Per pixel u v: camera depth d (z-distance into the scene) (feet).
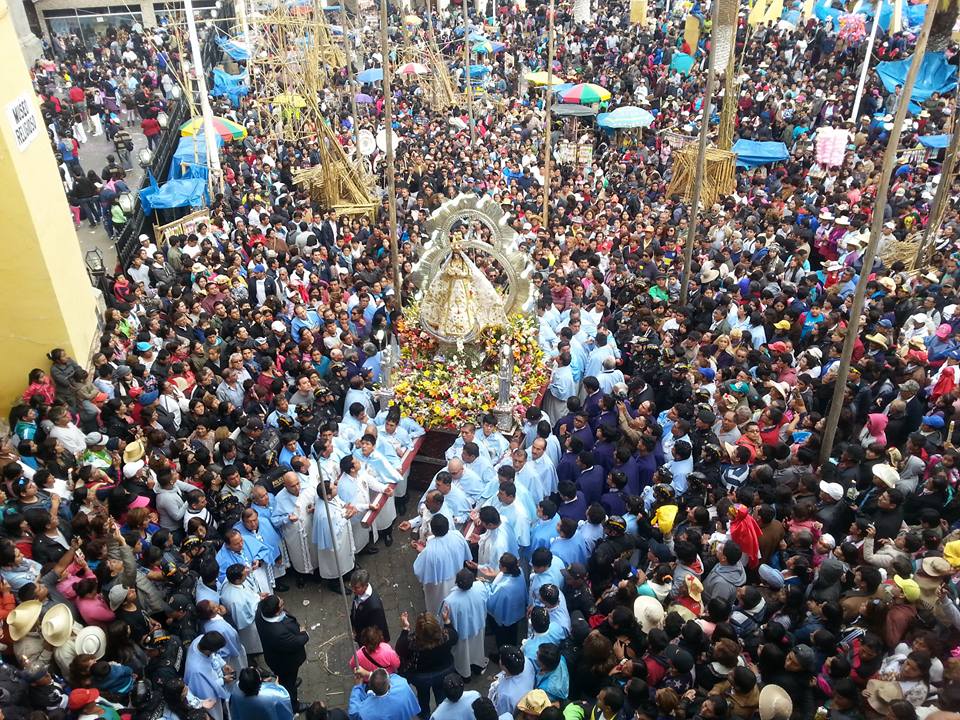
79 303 52.06
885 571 31.50
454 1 185.98
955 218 72.64
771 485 36.78
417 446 46.96
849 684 25.84
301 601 40.50
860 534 33.53
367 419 46.29
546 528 37.11
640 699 26.00
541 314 57.21
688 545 31.24
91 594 30.48
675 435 41.63
